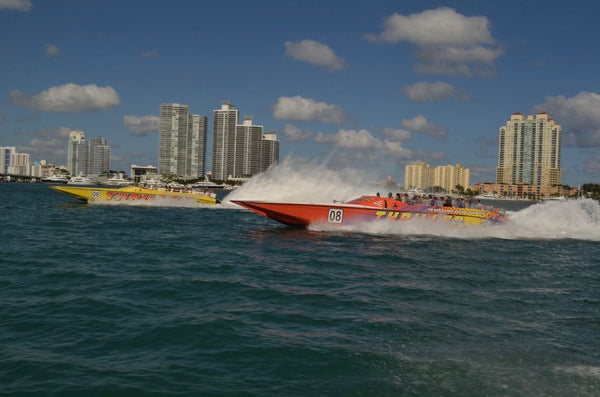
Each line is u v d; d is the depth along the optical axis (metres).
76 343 6.69
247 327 7.46
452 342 6.98
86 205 38.56
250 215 32.72
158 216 29.55
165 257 13.98
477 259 15.05
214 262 13.23
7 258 13.05
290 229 22.42
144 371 5.80
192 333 7.13
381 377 5.73
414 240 19.36
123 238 18.25
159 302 8.87
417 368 6.00
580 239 21.89
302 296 9.55
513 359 6.36
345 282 11.02
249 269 12.30
